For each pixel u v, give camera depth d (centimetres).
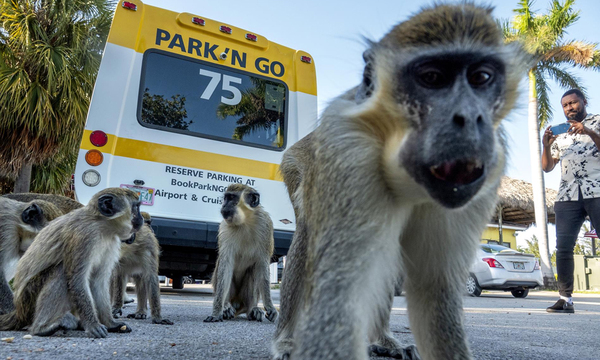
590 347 382
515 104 225
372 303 217
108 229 441
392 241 222
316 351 196
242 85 808
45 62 1310
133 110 719
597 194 639
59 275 412
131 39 738
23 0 1395
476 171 189
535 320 611
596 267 2195
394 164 203
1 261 512
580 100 637
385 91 206
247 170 784
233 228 604
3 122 1284
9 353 300
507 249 1513
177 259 846
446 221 240
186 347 343
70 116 1341
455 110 188
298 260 338
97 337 387
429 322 253
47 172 1497
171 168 730
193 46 781
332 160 216
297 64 860
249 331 452
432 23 203
